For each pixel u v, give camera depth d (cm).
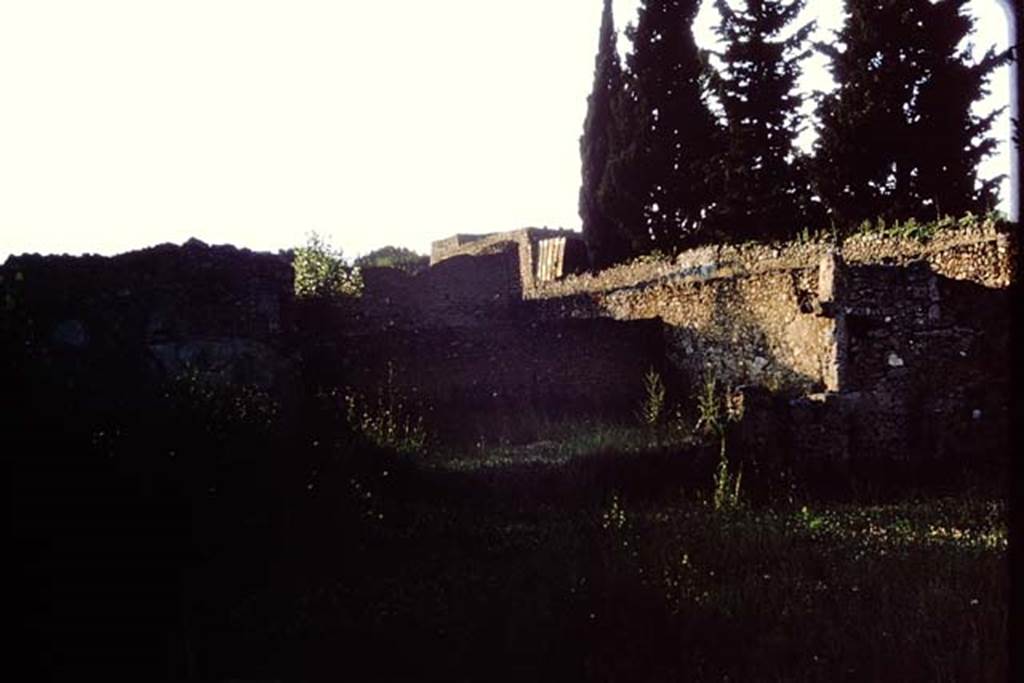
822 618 741
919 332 1669
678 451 1463
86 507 801
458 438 1675
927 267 1692
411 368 1812
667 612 752
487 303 2639
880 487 1497
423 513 1165
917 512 1248
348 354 1777
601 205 2769
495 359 1878
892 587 819
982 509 1238
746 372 1830
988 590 781
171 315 1451
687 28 2716
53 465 805
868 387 1634
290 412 1420
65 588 748
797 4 2541
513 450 1535
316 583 866
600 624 727
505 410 1839
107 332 1397
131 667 683
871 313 1655
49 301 1369
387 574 898
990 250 1655
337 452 1184
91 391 1274
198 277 1482
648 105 2711
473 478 1333
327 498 1045
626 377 1981
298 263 2264
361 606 790
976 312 1661
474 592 809
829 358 1636
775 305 1789
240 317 1501
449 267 2686
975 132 2164
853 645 670
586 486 1350
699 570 889
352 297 2311
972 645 628
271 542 925
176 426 946
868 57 2202
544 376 1908
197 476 890
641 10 2727
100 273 1416
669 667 660
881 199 2200
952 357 1662
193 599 790
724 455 1462
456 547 1002
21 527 741
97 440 875
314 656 688
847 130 2189
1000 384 1612
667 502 1335
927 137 2142
